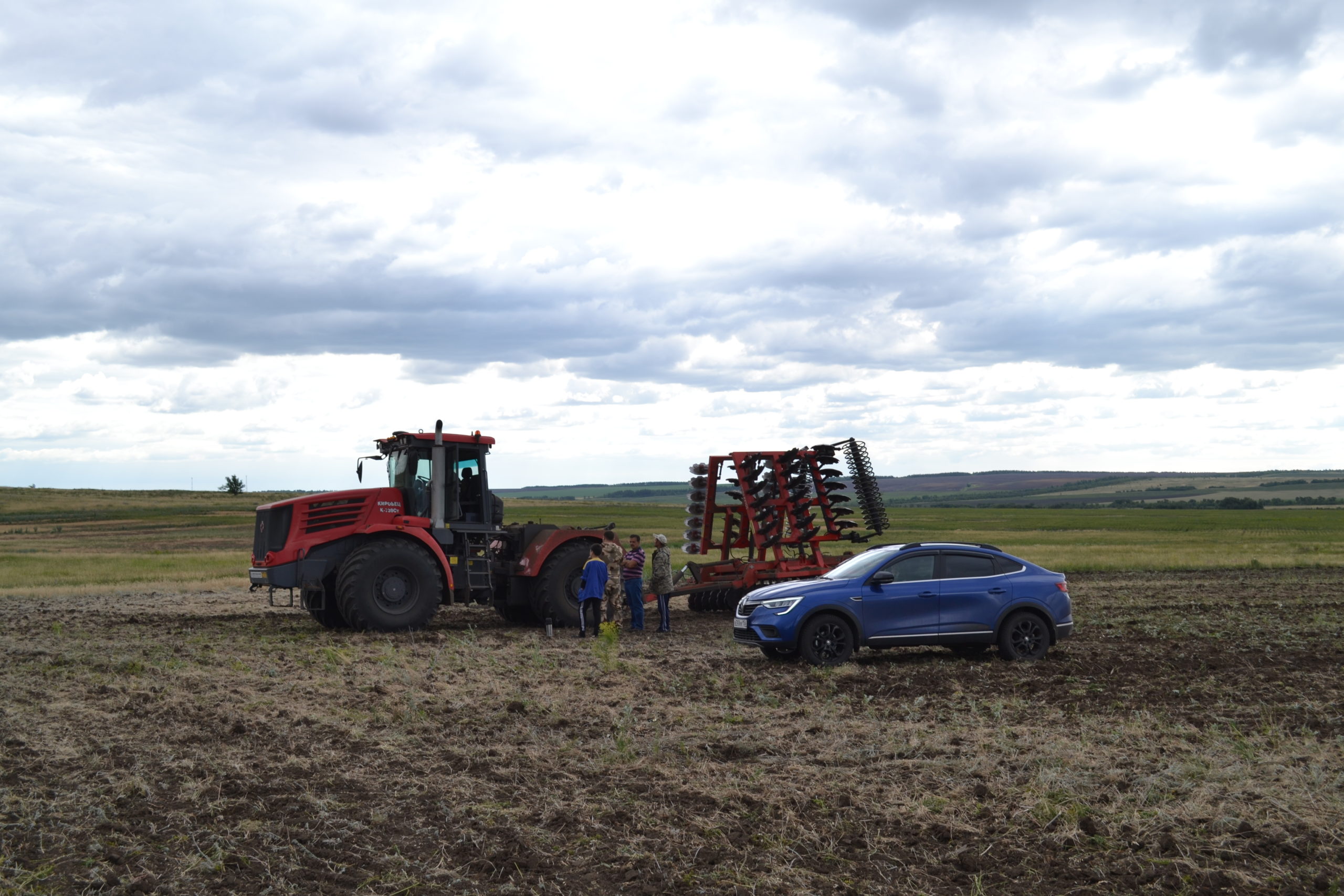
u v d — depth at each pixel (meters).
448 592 16.95
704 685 11.32
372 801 6.68
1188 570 31.27
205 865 5.42
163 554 42.69
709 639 16.05
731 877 5.37
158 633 16.59
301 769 7.46
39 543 55.97
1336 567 32.12
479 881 5.33
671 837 5.96
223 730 8.83
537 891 5.20
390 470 18.20
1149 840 5.88
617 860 5.62
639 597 17.22
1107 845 5.80
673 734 8.62
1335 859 5.61
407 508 17.33
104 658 13.23
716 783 7.09
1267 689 10.88
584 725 9.09
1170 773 7.12
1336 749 8.00
